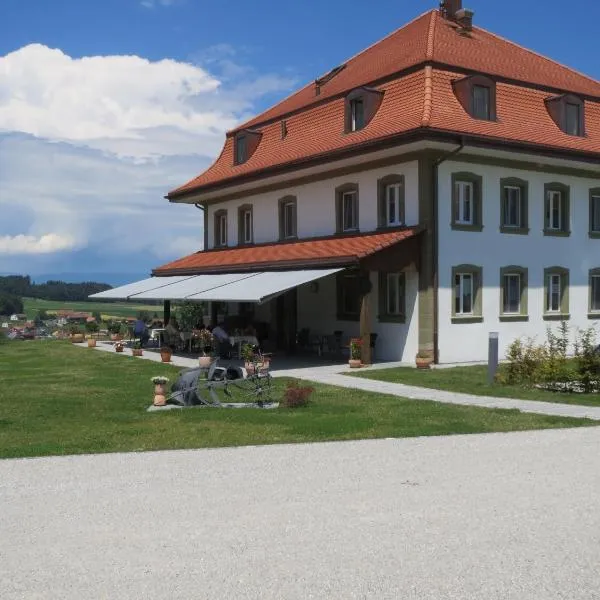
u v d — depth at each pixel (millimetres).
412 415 13445
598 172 27781
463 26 31172
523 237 25750
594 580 5746
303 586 5637
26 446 10742
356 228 26219
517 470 9172
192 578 5797
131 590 5590
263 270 26406
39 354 27875
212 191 32469
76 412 14055
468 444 10805
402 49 28859
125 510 7559
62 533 6863
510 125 24953
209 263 31281
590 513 7383
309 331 28375
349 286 26562
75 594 5531
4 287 87500
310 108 29359
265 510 7527
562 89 27625
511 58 29484
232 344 24844
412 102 24375
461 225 24031
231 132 34969
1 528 7023
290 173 27531
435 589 5574
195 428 12242
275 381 18938
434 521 7133
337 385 18234
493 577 5789
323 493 8141
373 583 5680
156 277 34031
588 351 17109
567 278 27078
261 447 10664
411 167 23672
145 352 28328
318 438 11328
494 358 18203
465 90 24344
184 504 7758
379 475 8953
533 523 7066
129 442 11047
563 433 11648
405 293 23938
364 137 24688
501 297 25172
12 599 5449
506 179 25203
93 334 37938
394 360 24359
